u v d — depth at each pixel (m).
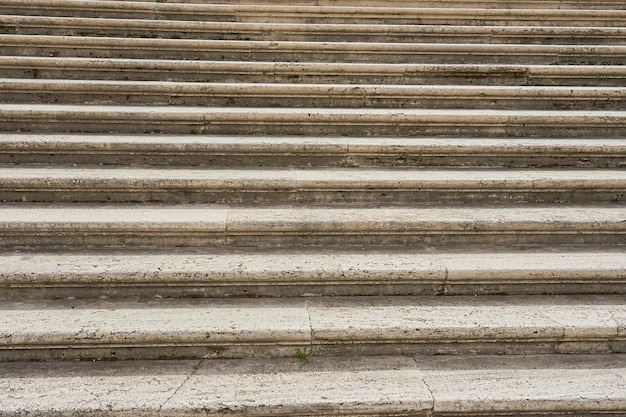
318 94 4.82
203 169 3.92
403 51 5.70
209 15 6.35
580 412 2.44
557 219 3.42
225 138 4.19
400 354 2.76
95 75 5.07
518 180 3.74
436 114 4.42
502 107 4.91
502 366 2.68
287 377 2.54
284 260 3.14
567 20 6.58
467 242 3.45
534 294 3.12
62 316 2.75
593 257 3.23
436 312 2.89
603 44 6.09
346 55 5.68
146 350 2.66
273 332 2.67
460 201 3.79
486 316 2.85
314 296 3.06
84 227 3.23
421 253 3.29
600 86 5.32
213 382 2.49
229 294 3.02
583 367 2.68
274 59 5.64
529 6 7.09
